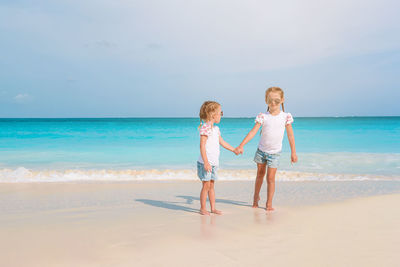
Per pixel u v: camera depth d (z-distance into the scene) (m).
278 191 5.98
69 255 2.57
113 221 3.70
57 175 8.07
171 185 6.84
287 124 4.38
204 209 4.10
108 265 2.36
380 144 15.94
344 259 2.46
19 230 3.30
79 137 21.81
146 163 10.78
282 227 3.36
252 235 3.09
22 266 2.35
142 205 4.79
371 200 4.63
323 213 3.96
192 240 2.95
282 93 4.27
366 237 2.98
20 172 8.27
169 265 2.36
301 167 9.74
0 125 44.09
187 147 15.50
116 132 27.97
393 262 2.39
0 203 5.01
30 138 20.67
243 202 4.96
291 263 2.39
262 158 4.36
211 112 4.11
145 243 2.87
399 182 7.09
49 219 3.82
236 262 2.41
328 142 17.03
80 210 4.41
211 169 4.11
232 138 20.23
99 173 8.32
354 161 10.82
